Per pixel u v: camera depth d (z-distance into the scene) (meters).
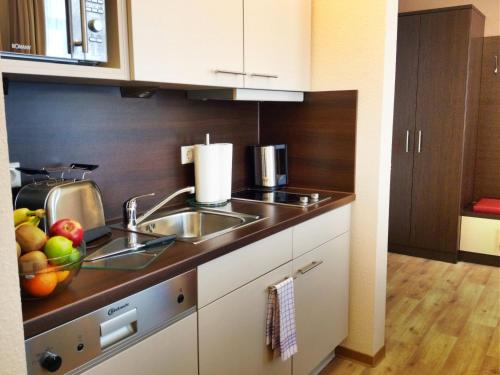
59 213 1.43
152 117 1.99
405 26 3.99
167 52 1.56
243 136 2.57
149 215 1.86
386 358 2.53
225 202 2.18
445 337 2.74
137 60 1.46
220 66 1.79
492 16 4.08
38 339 0.98
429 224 4.14
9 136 1.48
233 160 2.49
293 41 2.24
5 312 0.84
